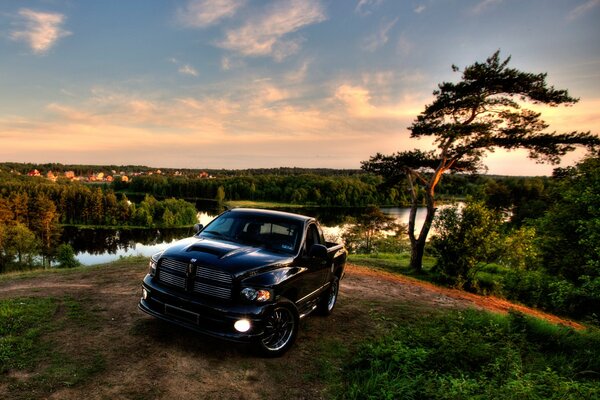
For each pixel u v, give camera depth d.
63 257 58.31
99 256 76.50
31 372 3.80
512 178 75.00
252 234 5.67
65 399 3.40
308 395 4.00
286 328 4.91
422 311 8.22
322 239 6.45
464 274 15.48
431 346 5.45
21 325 4.97
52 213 88.44
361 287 10.50
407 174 19.64
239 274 4.36
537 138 16.12
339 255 6.98
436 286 14.50
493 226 15.21
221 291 4.32
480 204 15.55
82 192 124.56
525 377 4.27
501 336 6.39
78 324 5.21
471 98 16.25
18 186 129.00
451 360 4.88
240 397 3.78
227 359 4.54
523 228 16.00
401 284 12.45
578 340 6.88
